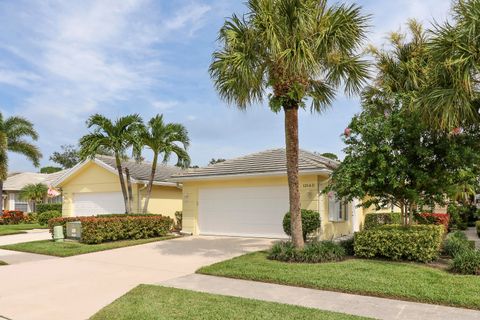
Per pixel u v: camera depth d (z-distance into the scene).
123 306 6.26
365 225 18.75
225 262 9.77
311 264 9.30
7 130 28.39
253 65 10.01
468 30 8.27
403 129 10.01
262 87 10.88
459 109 8.75
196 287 7.61
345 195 11.19
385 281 7.45
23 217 28.52
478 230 18.11
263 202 15.90
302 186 14.79
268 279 7.98
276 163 15.94
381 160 9.82
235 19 9.98
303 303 6.46
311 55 8.98
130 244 14.18
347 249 10.75
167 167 25.53
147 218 16.31
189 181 17.72
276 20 9.27
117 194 20.80
